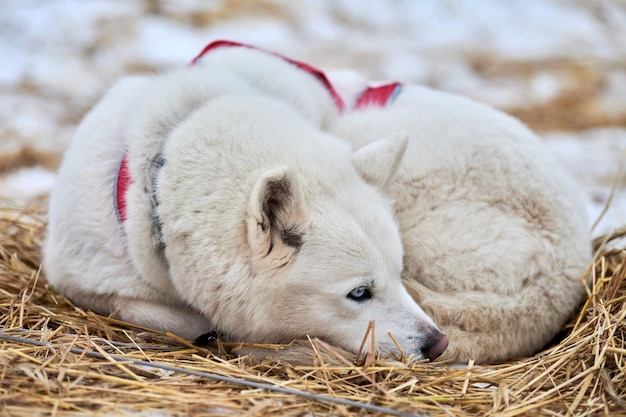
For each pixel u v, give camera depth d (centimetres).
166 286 439
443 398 377
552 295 477
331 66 1159
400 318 413
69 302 478
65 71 1067
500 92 1126
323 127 525
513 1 1510
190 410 346
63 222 464
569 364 411
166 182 407
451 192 496
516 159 507
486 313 460
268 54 530
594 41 1345
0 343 399
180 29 1238
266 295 402
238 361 412
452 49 1299
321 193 404
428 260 483
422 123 518
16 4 1250
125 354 399
